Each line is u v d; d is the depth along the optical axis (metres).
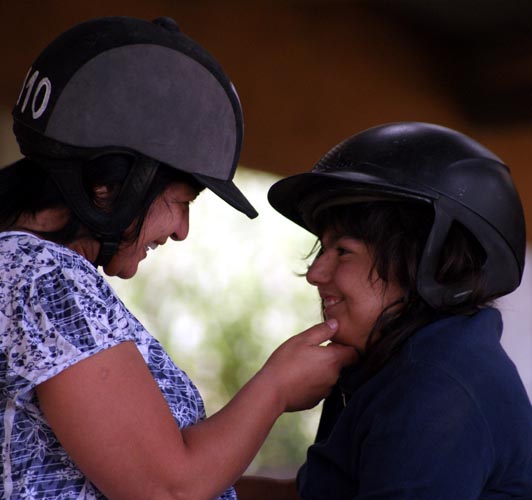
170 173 3.61
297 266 20.73
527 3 11.98
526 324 16.05
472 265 3.80
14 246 3.48
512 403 3.63
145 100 3.51
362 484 3.54
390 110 12.39
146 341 3.70
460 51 12.86
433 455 3.46
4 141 9.23
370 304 3.83
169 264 20.33
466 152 3.84
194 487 3.43
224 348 19.70
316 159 11.77
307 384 3.77
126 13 9.80
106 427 3.32
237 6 10.96
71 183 3.48
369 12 12.01
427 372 3.58
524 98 13.08
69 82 3.49
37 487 3.41
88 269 3.52
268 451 18.36
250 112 11.27
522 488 3.68
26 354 3.32
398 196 3.74
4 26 8.98
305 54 11.60
